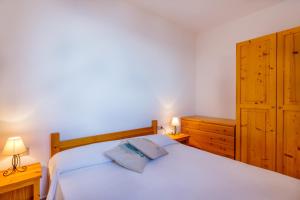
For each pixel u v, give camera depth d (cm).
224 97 330
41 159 194
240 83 251
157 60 303
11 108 178
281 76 211
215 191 125
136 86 275
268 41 222
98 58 234
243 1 254
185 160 186
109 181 142
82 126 222
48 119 199
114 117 250
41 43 193
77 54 217
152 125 289
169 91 324
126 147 192
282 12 256
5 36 174
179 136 299
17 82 180
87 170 162
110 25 244
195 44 373
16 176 156
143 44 282
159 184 137
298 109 198
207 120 299
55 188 149
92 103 230
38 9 191
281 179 142
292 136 204
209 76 353
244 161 246
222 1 254
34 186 157
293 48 202
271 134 220
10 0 176
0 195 165
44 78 196
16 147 158
